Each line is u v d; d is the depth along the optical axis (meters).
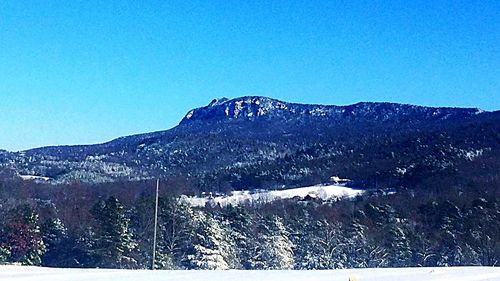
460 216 53.31
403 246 49.09
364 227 52.84
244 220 50.38
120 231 40.41
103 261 40.09
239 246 47.50
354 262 47.69
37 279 7.96
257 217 52.66
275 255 46.72
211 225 45.06
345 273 10.43
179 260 43.34
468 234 50.06
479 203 56.97
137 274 9.15
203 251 43.41
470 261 47.75
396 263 47.94
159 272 9.59
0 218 40.75
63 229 43.59
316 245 49.28
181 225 44.91
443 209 56.19
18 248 38.25
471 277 10.42
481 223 51.84
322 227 52.16
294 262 48.03
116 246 40.12
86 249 41.16
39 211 50.31
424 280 9.72
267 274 9.83
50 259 41.88
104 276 8.70
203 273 9.66
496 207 54.47
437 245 49.72
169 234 44.56
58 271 9.05
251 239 47.94
